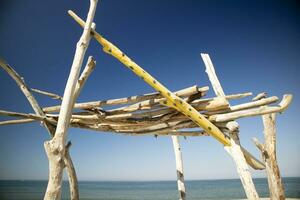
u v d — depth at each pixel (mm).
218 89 4332
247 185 3463
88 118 4449
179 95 3945
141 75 3719
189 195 56875
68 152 5156
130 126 4500
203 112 4082
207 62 4621
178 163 6520
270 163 4719
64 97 3264
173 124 4281
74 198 5074
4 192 64688
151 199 51125
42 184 104875
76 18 3787
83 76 3760
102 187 99688
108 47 3719
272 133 4867
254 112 3777
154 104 4020
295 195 43375
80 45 3453
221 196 53156
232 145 3793
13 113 4211
